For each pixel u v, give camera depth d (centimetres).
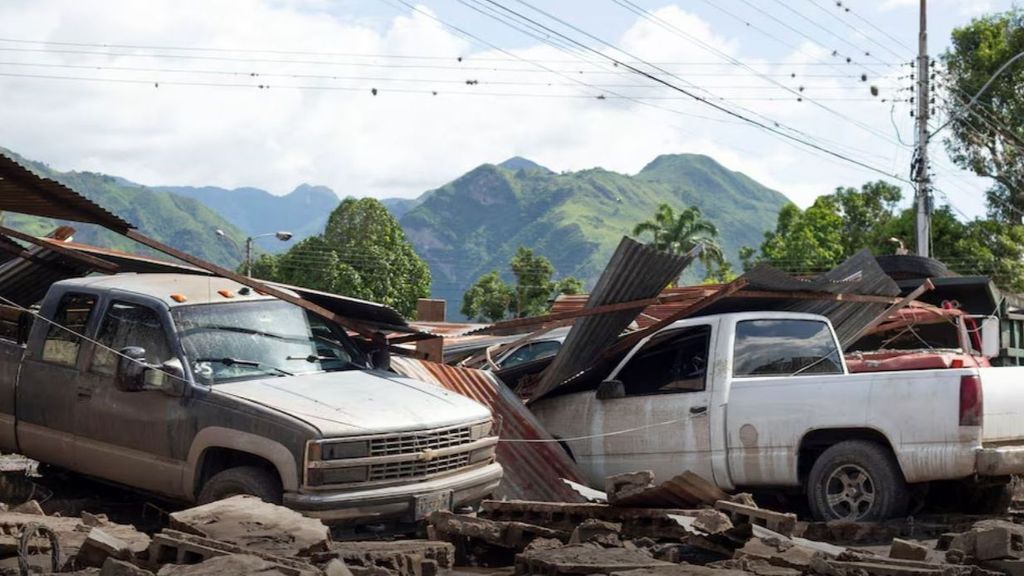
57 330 962
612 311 1054
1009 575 695
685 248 8338
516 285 10175
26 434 968
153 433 866
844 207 7075
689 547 796
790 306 1195
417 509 812
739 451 987
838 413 941
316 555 637
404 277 8750
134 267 1131
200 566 555
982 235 5209
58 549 598
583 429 1101
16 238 1075
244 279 976
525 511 841
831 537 881
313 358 936
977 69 5366
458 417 869
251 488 802
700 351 1041
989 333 1902
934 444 905
